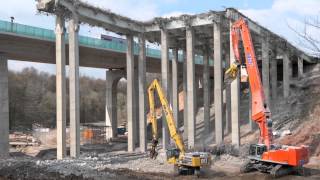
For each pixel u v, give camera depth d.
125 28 47.22
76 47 39.84
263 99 30.78
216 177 30.22
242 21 32.06
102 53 55.28
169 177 29.91
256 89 31.02
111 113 68.25
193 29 47.16
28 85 112.06
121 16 45.84
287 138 42.75
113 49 54.28
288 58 62.16
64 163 34.09
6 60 44.28
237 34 32.72
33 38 43.28
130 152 46.66
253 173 30.98
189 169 31.11
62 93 38.62
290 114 52.31
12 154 50.66
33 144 61.81
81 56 53.50
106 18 44.03
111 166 34.78
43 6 37.53
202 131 57.75
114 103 68.75
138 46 52.31
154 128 37.50
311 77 66.12
